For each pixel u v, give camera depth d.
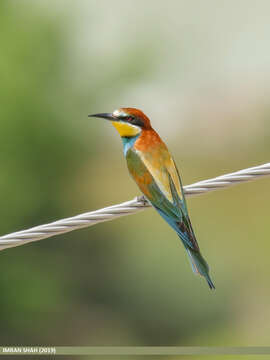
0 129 16.64
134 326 17.83
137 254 18.56
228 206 20.72
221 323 17.31
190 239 7.09
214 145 27.20
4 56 16.66
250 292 17.83
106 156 19.67
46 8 17.36
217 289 17.89
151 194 7.49
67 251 18.47
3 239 6.15
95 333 17.59
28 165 17.19
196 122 27.52
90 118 17.95
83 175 18.41
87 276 18.47
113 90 18.03
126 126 7.87
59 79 17.42
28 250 17.62
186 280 17.95
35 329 17.28
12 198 16.84
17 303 17.16
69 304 18.16
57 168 17.66
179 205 7.24
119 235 18.92
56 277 18.03
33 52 17.03
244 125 28.17
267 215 20.20
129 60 18.00
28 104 16.91
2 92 16.66
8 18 16.80
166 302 17.92
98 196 19.23
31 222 17.64
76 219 6.29
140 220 19.06
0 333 16.88
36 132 17.09
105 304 18.36
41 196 17.52
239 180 6.61
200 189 6.75
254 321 17.08
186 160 26.45
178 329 17.64
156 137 7.85
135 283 18.34
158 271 18.22
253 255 18.75
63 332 17.42
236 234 19.69
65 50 17.44
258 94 29.58
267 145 27.28
